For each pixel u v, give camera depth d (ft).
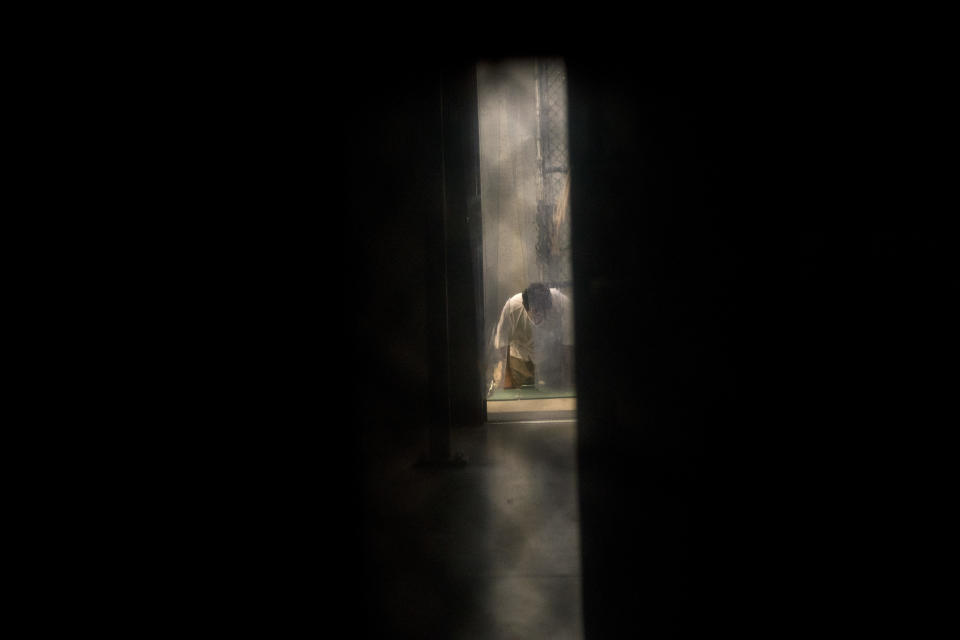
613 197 12.15
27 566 6.70
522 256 15.74
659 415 11.11
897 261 10.70
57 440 9.13
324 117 11.24
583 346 11.93
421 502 8.82
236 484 8.82
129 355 9.87
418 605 6.08
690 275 11.66
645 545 7.26
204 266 10.41
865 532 7.17
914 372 10.48
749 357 11.30
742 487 8.65
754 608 5.86
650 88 11.98
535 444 11.89
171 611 5.95
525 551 7.21
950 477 8.25
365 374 11.08
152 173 10.21
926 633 5.37
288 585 6.44
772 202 11.37
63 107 9.80
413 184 11.32
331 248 11.21
